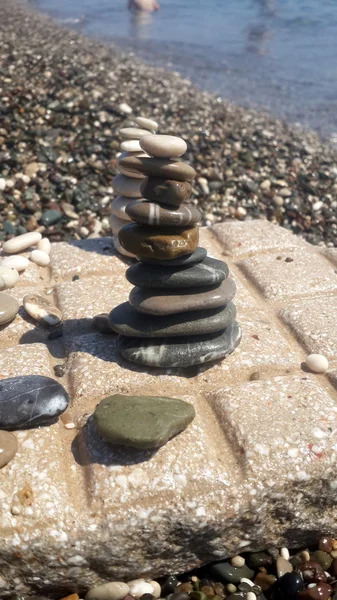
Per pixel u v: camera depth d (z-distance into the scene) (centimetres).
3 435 43
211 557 44
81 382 49
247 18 270
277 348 54
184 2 307
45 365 52
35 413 44
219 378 51
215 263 51
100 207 97
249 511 42
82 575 41
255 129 139
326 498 44
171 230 48
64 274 66
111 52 199
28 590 41
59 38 209
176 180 47
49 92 133
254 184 109
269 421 45
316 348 55
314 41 230
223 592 44
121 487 41
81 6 295
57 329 57
